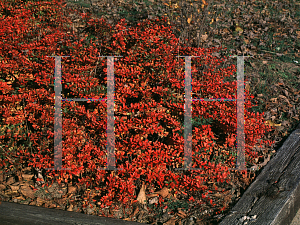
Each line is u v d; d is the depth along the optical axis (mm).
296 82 5426
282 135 4402
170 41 5027
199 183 3361
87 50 5062
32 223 2916
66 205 3436
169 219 3293
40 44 4914
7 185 3645
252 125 3973
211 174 3551
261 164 3865
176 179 3410
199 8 6352
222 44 6273
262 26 6992
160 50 4816
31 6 6102
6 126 4027
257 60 5922
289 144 4062
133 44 5363
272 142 4125
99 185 3604
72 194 3559
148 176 3354
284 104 4977
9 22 5117
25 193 3549
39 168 3506
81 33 5914
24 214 2971
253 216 2959
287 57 6074
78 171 3381
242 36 6613
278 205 3037
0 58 4805
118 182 3332
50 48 4801
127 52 4805
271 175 3551
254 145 4094
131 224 2891
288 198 3105
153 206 3459
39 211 3014
